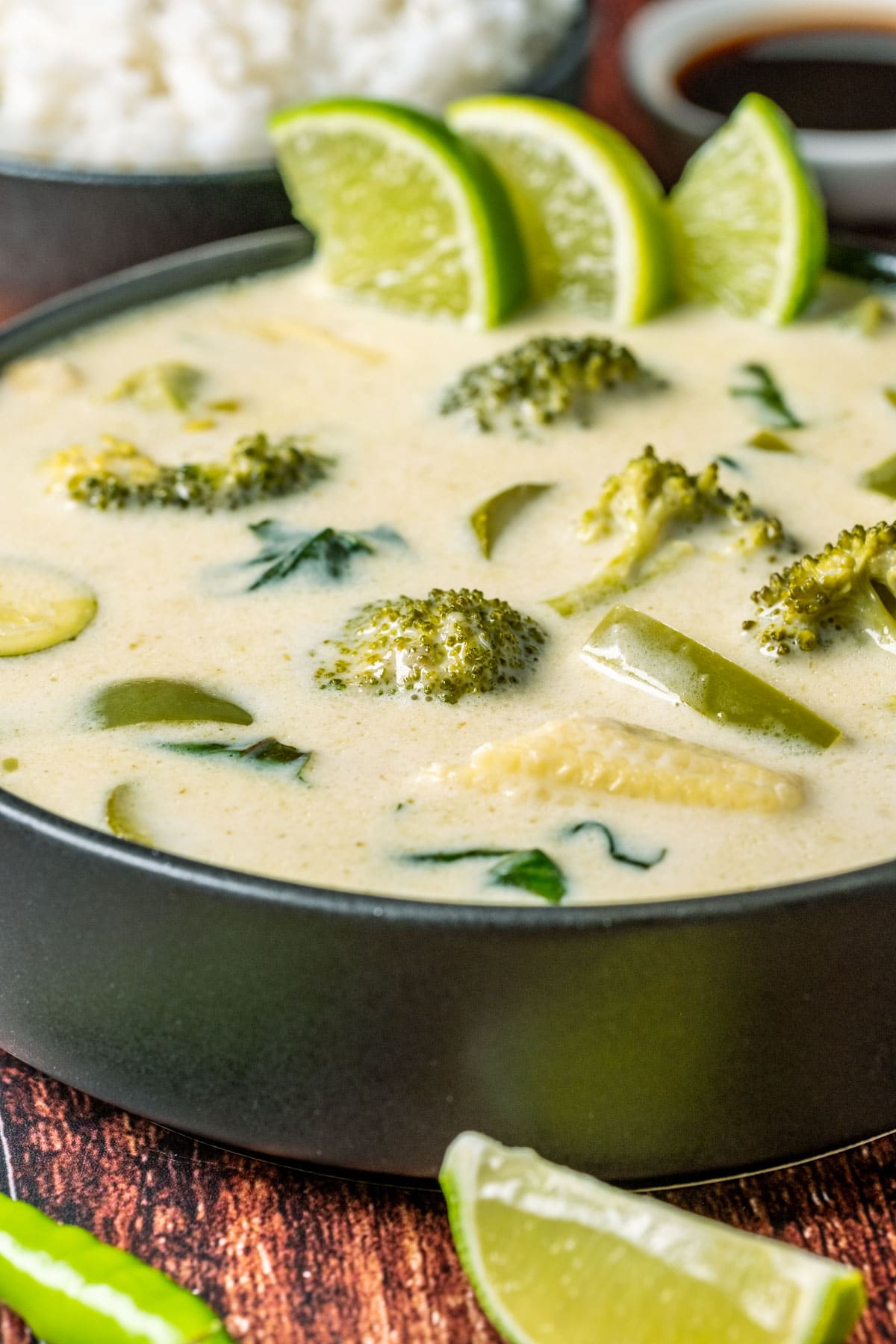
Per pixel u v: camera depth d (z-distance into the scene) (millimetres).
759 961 468
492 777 497
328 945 467
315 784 500
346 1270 488
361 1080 480
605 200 614
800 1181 499
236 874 467
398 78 686
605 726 500
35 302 674
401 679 516
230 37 679
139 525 555
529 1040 473
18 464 571
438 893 483
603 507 550
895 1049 486
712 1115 483
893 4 779
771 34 783
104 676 521
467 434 581
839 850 489
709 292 626
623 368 590
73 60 675
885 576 525
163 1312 468
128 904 473
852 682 519
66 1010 492
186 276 623
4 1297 478
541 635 526
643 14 786
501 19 704
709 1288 458
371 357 606
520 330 619
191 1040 484
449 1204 470
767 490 564
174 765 504
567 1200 465
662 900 464
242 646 527
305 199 628
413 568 544
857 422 584
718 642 527
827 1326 454
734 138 618
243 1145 495
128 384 590
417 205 613
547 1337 462
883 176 711
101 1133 507
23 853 477
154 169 668
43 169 650
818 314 623
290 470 563
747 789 494
